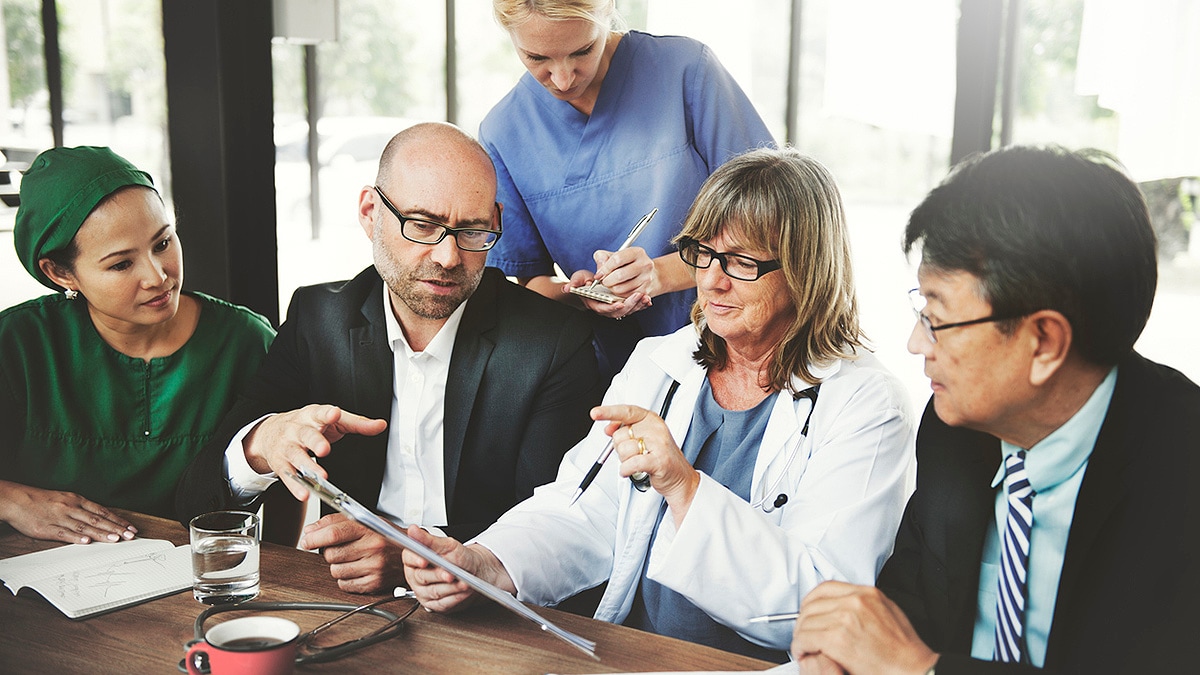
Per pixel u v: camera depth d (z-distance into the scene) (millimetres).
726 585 1218
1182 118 2824
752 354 1459
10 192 3254
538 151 2203
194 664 986
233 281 2381
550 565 1367
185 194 2352
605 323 2123
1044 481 1009
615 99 2115
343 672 1018
